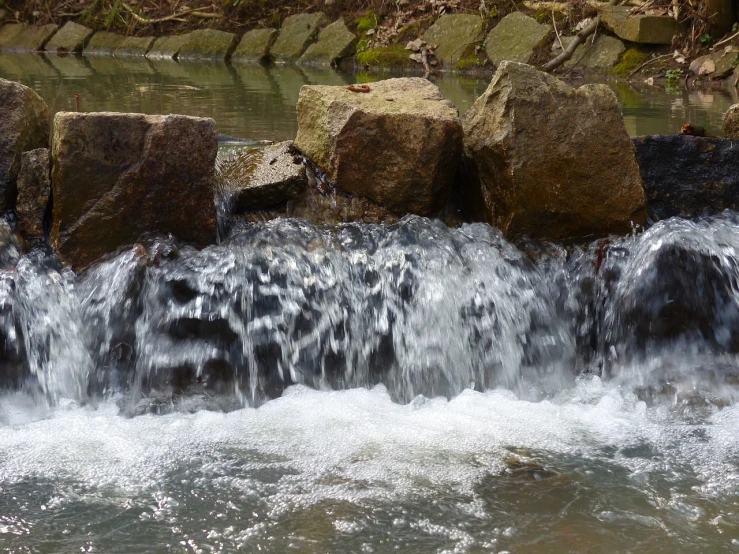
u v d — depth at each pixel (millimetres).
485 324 3768
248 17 13930
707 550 2541
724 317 3822
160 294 3656
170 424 3340
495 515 2707
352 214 4125
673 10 10281
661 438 3246
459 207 4340
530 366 3812
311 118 4281
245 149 4438
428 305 3746
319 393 3609
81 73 10250
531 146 4000
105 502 2779
